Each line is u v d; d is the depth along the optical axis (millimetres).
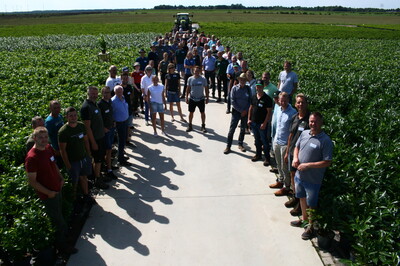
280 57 22719
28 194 5863
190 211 6641
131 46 29609
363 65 20359
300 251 5527
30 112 10117
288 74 10453
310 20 108438
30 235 4926
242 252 5512
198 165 8648
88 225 6191
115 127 8250
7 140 7824
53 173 5219
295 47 32438
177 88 11680
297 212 6477
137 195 7215
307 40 42219
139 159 9000
